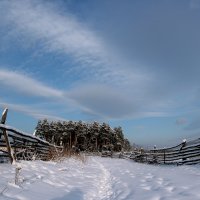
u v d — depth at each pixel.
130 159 28.83
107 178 9.79
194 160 14.05
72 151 17.00
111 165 16.59
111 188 7.32
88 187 7.27
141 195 5.48
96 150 43.84
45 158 12.58
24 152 10.43
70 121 54.28
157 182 6.91
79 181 8.15
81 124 54.34
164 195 5.12
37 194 5.44
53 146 14.05
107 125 56.53
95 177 9.69
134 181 7.82
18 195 5.04
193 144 14.62
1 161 8.64
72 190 6.52
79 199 5.77
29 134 10.35
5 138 8.35
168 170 10.45
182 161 15.11
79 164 14.03
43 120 56.12
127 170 12.13
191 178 6.84
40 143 12.12
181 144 15.76
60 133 52.09
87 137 54.34
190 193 4.94
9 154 8.41
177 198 4.74
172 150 17.42
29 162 9.76
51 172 8.73
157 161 19.53
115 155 36.72
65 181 7.64
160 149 19.27
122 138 63.09
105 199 5.99
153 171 10.45
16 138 9.64
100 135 54.91
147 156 21.75
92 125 55.78
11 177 6.39
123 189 6.69
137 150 28.34
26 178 6.70
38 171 8.24
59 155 13.34
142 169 12.18
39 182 6.63
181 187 5.65
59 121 54.97
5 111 8.32
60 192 6.05
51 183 6.92
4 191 5.07
